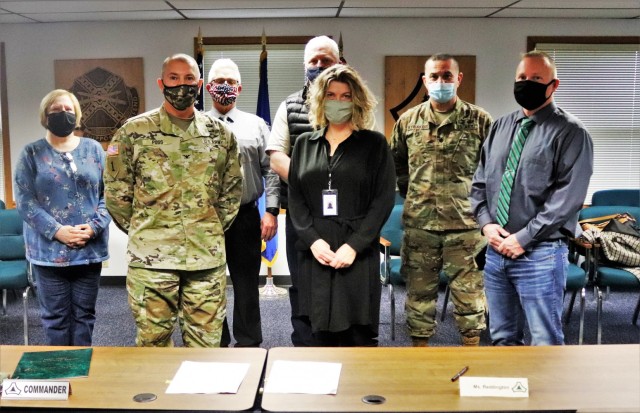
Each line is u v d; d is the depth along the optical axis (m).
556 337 2.56
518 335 2.73
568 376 1.67
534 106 2.51
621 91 5.52
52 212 2.94
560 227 2.49
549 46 5.41
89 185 2.99
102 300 5.01
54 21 5.32
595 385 1.61
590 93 5.52
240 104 5.48
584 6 4.86
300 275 2.46
